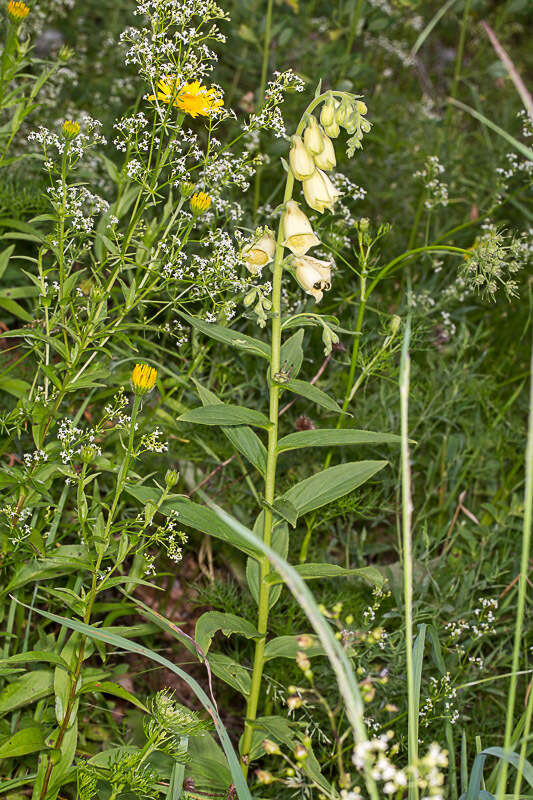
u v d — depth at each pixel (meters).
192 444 3.28
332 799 1.82
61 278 2.43
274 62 5.18
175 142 2.53
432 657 2.81
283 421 3.57
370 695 1.68
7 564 2.47
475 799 1.92
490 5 7.39
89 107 4.77
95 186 3.94
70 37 5.23
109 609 2.48
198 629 2.19
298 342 2.44
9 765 2.53
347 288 4.05
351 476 2.36
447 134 5.11
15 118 2.73
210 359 3.51
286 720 2.28
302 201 4.34
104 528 2.19
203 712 2.81
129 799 2.26
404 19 6.72
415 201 4.86
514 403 4.21
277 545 2.42
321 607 1.69
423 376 3.91
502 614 3.26
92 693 2.79
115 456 3.00
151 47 2.45
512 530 3.47
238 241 2.47
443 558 3.22
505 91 6.49
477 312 4.50
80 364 2.90
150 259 2.66
